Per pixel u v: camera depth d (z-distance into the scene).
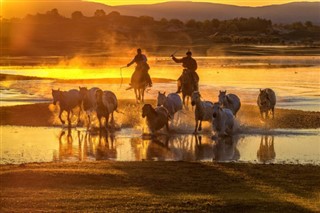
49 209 14.90
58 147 24.16
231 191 16.94
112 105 28.66
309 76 64.88
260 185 17.62
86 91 29.05
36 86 52.03
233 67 81.56
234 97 29.09
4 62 99.69
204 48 161.25
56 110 34.09
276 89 49.28
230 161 21.47
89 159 21.92
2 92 46.97
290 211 14.76
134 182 17.91
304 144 24.53
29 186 17.23
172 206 15.12
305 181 18.12
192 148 23.95
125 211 14.71
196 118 27.19
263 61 100.00
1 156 22.33
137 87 37.38
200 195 16.39
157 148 24.02
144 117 27.36
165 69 81.12
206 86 51.97
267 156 22.27
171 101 29.16
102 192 16.59
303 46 173.12
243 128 27.98
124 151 23.44
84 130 28.33
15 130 28.17
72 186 17.31
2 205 15.21
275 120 30.22
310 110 35.16
